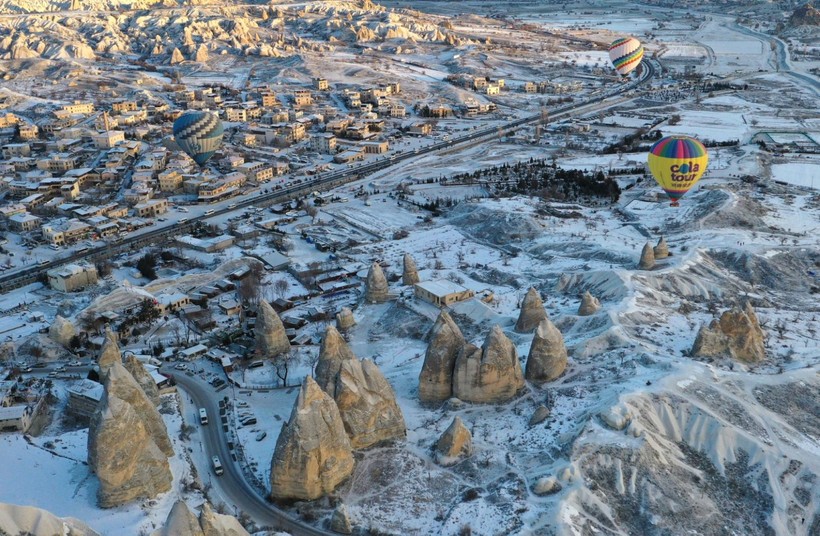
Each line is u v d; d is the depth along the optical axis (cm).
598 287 19388
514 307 19350
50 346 17938
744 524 11812
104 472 11581
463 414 14475
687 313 18075
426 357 14950
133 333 18750
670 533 11494
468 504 11975
